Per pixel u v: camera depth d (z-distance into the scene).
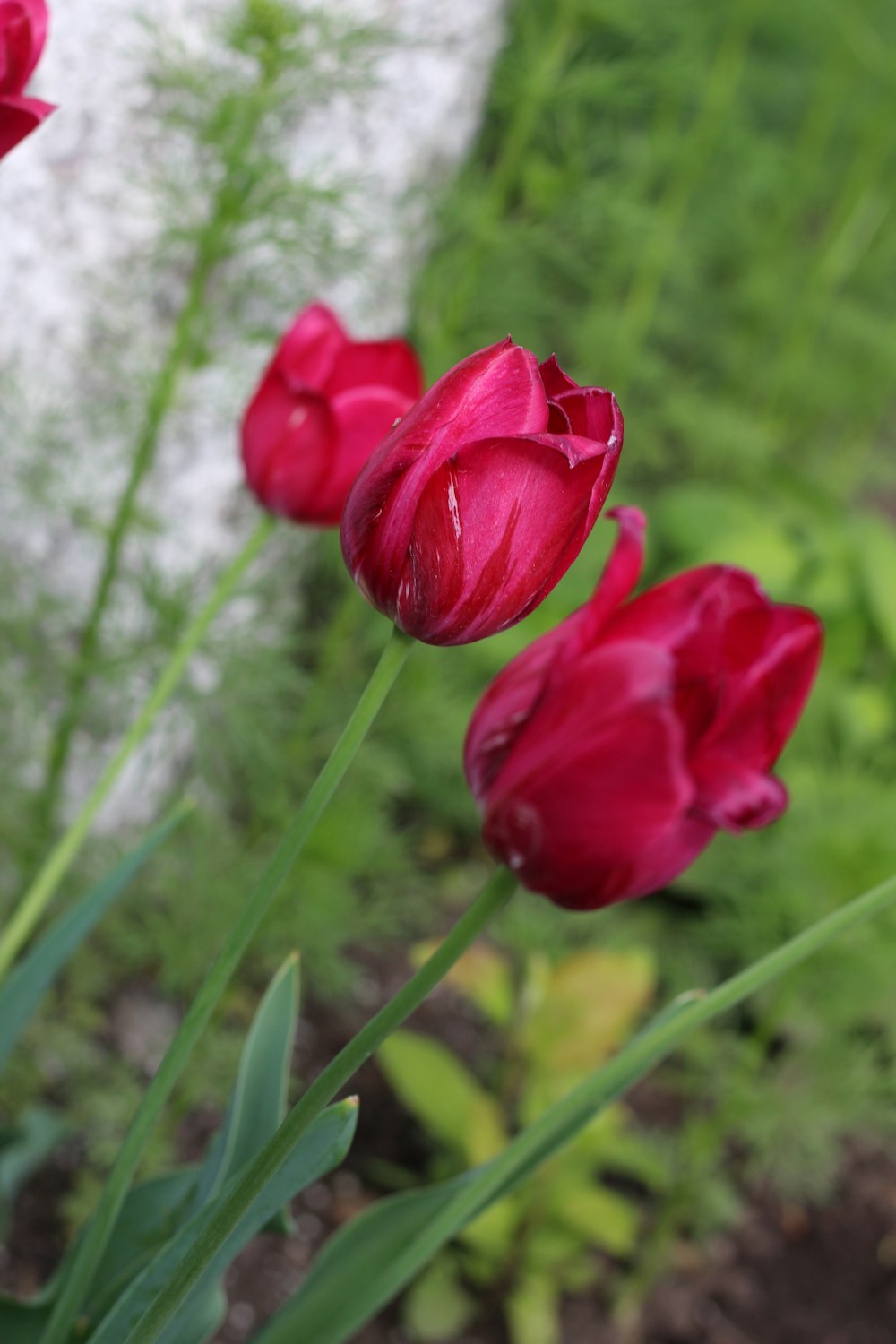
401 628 0.42
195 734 0.86
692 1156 0.93
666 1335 0.95
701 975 1.09
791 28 1.48
